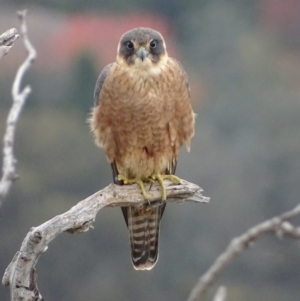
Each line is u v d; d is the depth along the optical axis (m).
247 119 22.52
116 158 7.50
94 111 7.43
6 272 5.52
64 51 24.83
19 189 19.11
